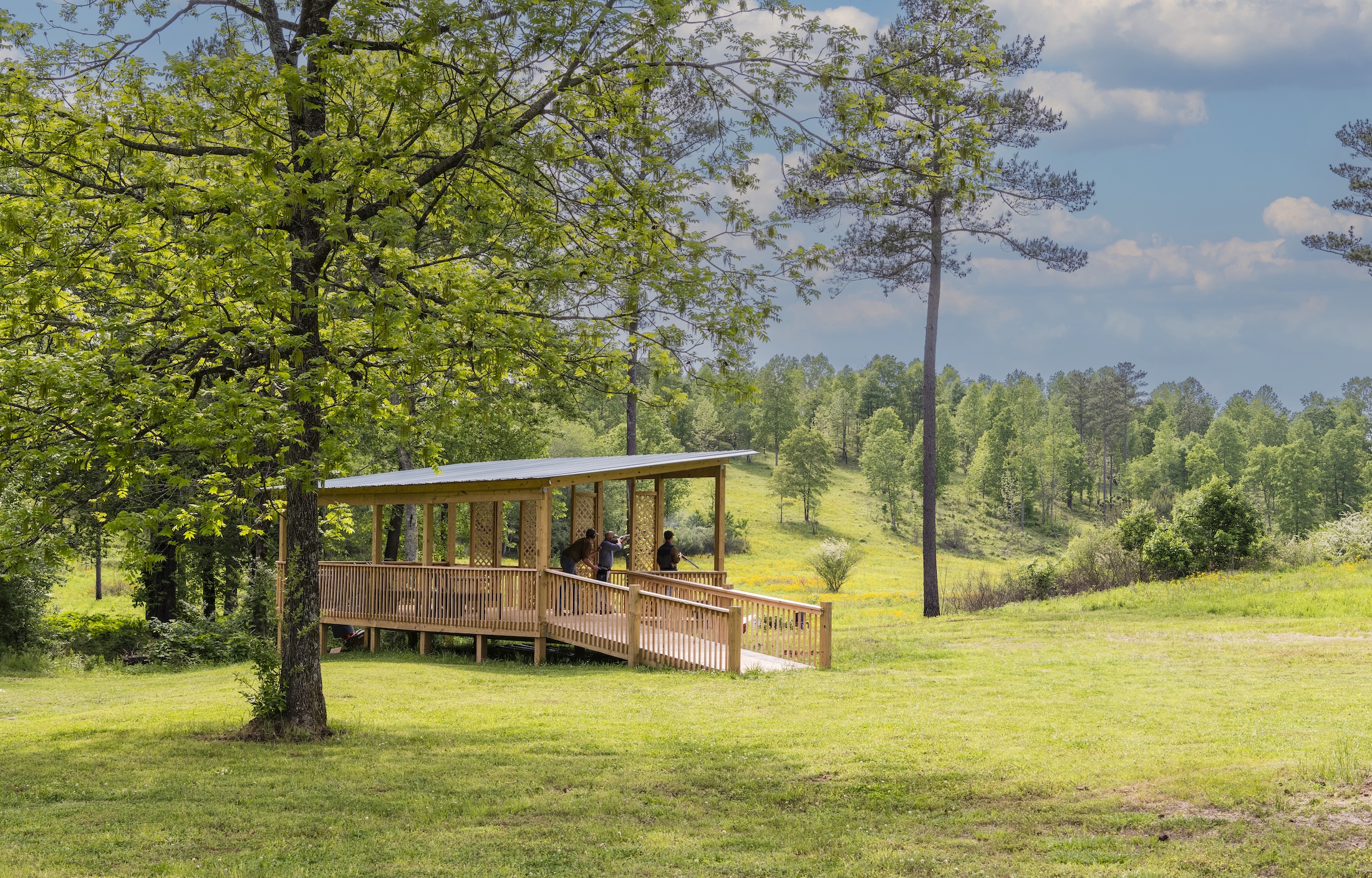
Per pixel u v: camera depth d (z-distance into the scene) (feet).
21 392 29.17
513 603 57.26
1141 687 39.91
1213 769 23.99
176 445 29.35
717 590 57.72
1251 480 384.06
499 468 65.92
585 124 34.40
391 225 28.94
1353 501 383.24
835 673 47.09
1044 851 19.33
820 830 21.53
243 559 89.15
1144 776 24.14
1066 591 94.63
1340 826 19.24
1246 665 45.29
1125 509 392.68
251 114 31.96
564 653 60.34
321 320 34.83
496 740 32.76
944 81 33.68
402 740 33.06
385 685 46.52
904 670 47.85
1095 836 20.15
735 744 30.81
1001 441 391.86
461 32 29.89
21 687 55.11
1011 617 74.74
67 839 21.63
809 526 343.26
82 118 30.42
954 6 33.63
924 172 35.27
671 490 269.23
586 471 56.49
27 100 29.63
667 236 35.27
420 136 33.50
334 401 32.07
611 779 26.78
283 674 34.50
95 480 32.86
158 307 32.76
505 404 37.45
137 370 28.22
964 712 35.01
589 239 35.40
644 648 52.24
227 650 74.59
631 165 34.35
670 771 27.58
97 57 31.86
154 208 30.25
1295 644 51.42
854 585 194.29
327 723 35.19
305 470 28.45
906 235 85.30
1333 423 523.29
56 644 76.38
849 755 28.63
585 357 36.55
